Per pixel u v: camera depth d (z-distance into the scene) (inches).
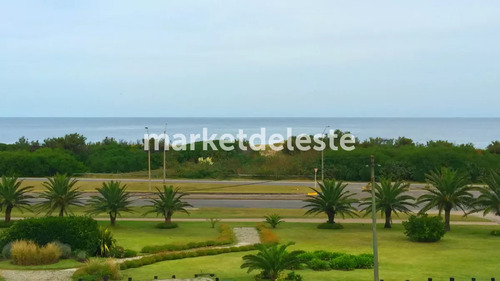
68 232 1393.9
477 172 3604.8
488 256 1482.5
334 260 1323.8
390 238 1777.8
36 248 1307.8
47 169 3828.7
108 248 1417.3
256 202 2618.1
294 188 3090.6
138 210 2374.5
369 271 1283.2
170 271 1272.1
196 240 1689.2
